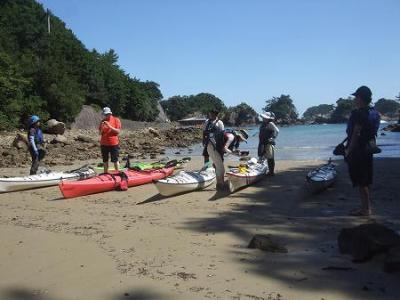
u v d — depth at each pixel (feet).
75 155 82.28
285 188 38.86
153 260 20.42
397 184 39.32
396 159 60.80
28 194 39.34
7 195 39.06
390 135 152.25
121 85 248.73
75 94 178.70
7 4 229.66
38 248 22.58
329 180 37.35
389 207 30.32
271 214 29.25
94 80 225.35
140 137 143.43
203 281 17.85
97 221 28.17
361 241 20.16
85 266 19.79
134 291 17.01
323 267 19.08
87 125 186.80
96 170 52.08
